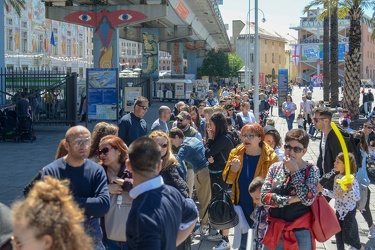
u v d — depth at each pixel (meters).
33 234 2.22
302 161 5.00
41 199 2.31
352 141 7.09
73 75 24.28
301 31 98.62
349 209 6.57
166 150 5.28
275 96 46.41
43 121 24.11
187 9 43.03
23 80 24.55
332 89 31.75
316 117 7.07
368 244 7.55
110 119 19.22
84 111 27.11
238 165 6.22
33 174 13.33
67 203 2.35
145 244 3.23
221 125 7.55
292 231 4.91
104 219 5.03
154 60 52.28
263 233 5.59
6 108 20.86
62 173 4.53
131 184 4.95
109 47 31.78
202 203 7.76
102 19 31.69
